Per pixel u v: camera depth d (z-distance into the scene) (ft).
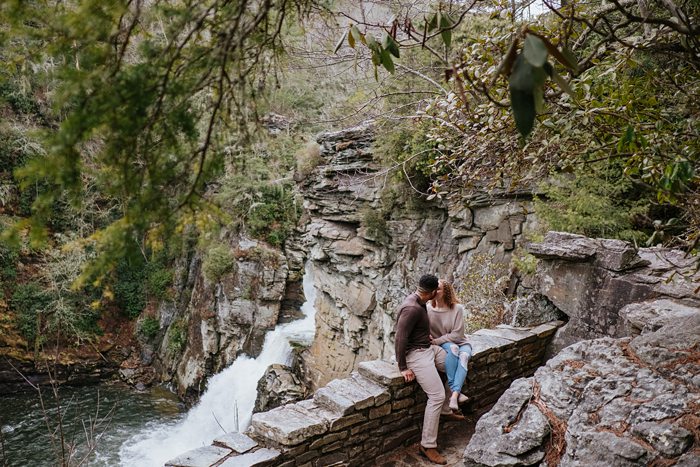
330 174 45.29
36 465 42.80
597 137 11.78
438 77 28.81
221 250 62.39
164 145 5.01
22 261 63.62
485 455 11.41
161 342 69.62
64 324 62.44
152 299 71.67
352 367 46.44
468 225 35.86
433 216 39.63
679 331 12.08
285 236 65.87
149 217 4.89
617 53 10.77
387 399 14.51
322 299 50.37
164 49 4.96
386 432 14.66
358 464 14.03
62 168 4.49
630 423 10.09
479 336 18.30
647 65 13.60
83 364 64.75
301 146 53.62
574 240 19.35
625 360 11.78
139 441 49.80
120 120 4.51
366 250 44.14
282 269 62.69
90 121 4.40
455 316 15.55
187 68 5.07
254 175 57.31
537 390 12.18
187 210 5.19
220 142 5.65
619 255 18.10
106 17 4.69
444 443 15.43
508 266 31.76
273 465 12.25
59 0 5.04
